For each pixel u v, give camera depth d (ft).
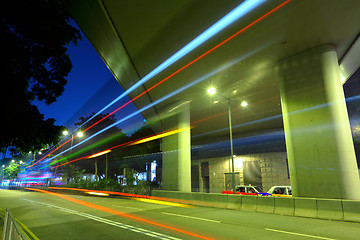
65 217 36.73
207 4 29.58
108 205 55.11
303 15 32.19
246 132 100.32
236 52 41.27
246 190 62.90
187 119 64.54
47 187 148.15
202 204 51.98
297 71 42.57
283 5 29.91
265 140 93.76
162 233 24.57
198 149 117.80
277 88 57.36
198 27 34.17
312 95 40.37
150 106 68.44
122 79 51.11
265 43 38.91
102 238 22.84
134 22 33.06
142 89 55.67
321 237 22.41
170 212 41.78
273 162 89.81
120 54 40.93
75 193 110.52
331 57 39.70
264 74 50.03
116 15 31.71
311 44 39.93
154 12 31.22
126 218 35.17
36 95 23.61
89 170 149.59
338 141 36.91
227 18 32.55
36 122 23.40
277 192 56.85
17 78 20.52
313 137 39.37
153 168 128.77
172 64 44.78
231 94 60.80
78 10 30.53
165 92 58.95
